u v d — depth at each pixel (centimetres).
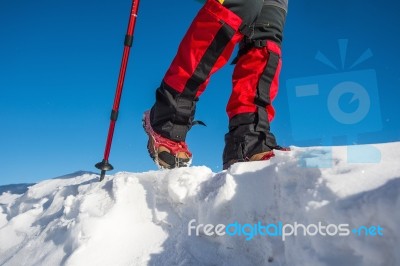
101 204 171
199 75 187
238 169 143
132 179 174
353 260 88
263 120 188
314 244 98
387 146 121
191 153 206
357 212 87
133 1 234
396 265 80
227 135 196
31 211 214
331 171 110
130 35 233
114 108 226
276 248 117
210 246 138
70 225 165
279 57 198
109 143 222
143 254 144
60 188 224
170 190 159
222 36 179
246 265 125
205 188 152
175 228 151
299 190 115
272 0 200
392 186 85
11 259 174
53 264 151
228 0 175
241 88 194
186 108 194
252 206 132
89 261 144
